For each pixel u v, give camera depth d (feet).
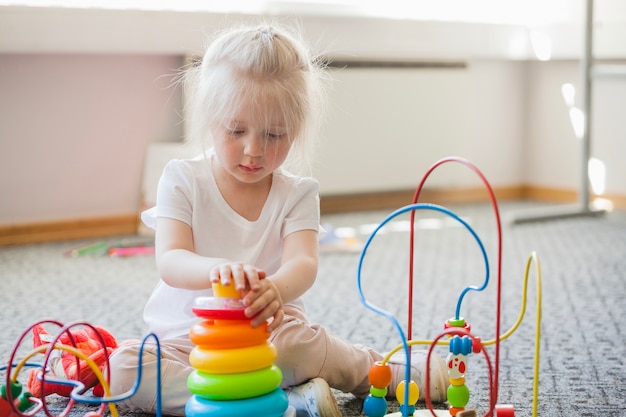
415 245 7.95
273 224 3.63
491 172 11.39
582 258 7.23
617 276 6.48
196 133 3.62
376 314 5.32
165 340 3.50
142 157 8.86
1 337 4.74
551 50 10.71
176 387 3.30
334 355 3.47
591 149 10.71
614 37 10.07
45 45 7.73
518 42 10.85
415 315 5.28
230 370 2.84
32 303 5.65
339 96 9.70
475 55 10.49
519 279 6.40
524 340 4.68
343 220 9.47
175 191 3.59
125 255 7.53
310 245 3.59
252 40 3.40
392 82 10.07
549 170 11.35
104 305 5.60
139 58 8.71
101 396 3.56
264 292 2.89
